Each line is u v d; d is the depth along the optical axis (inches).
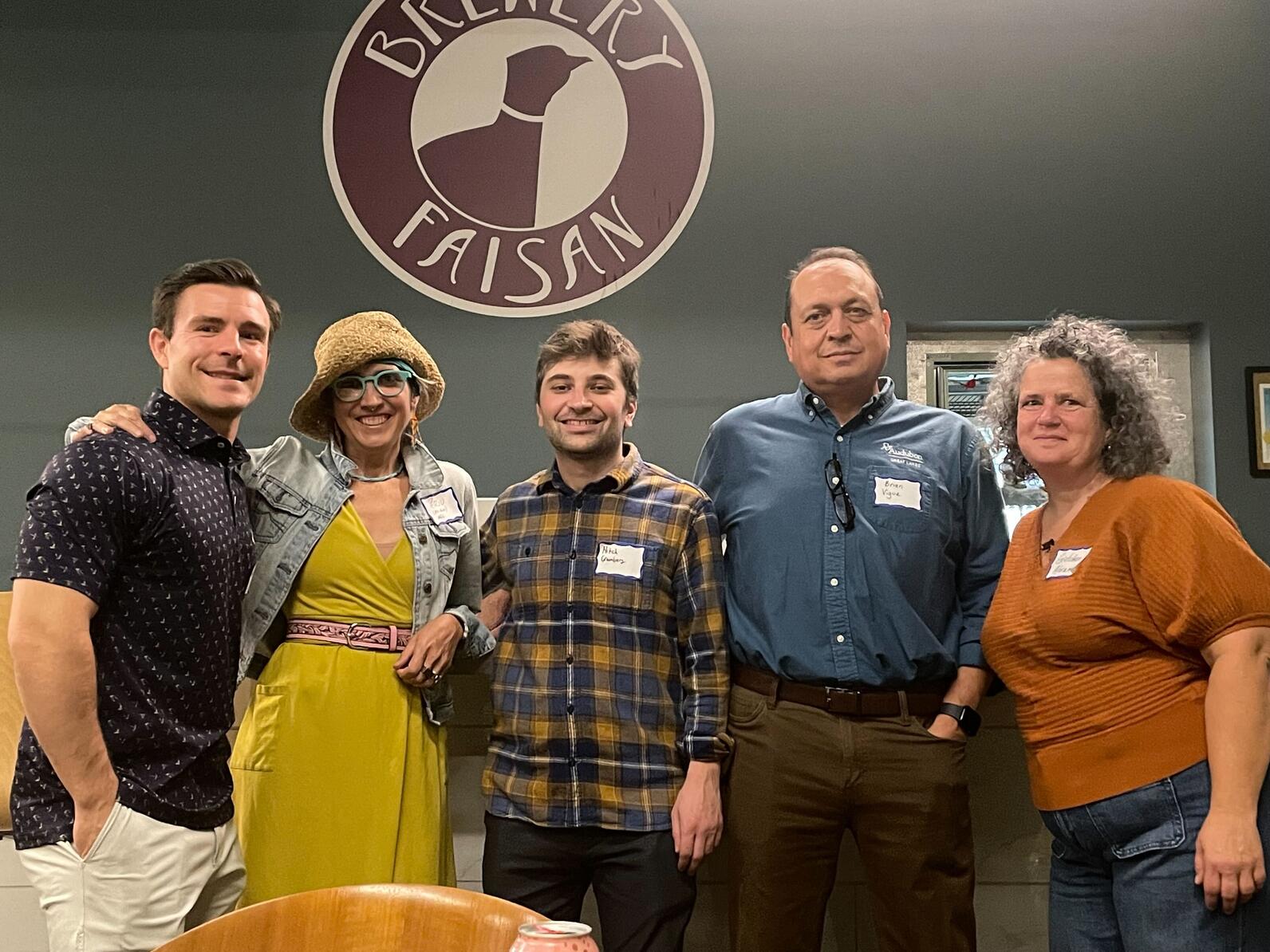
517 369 167.0
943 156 169.9
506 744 87.7
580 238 168.2
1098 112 170.7
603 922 85.7
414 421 92.0
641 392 166.6
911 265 168.4
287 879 80.0
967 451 92.5
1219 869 68.1
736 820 87.4
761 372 166.6
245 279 78.4
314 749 81.4
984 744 100.3
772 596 88.7
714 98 169.9
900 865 85.4
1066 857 79.8
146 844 68.7
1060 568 78.3
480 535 94.9
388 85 169.9
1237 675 70.1
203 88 171.2
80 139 170.6
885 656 86.2
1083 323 84.7
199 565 71.8
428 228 168.7
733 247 168.4
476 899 54.4
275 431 165.5
